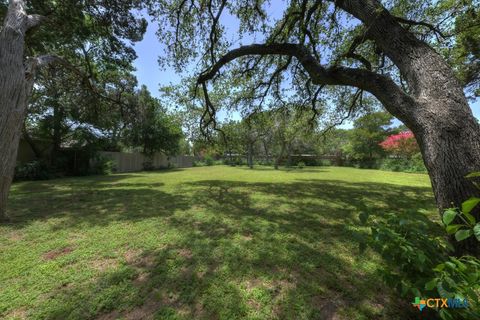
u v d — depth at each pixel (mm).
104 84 10281
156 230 3686
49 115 12430
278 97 7855
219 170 19469
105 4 6551
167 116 13617
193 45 5996
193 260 2680
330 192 7430
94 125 13664
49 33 6805
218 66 5148
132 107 14406
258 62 6473
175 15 5680
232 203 5684
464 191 1727
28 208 5137
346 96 8633
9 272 2410
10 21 4152
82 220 4219
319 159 28422
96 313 1826
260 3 5273
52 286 2166
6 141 4031
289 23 4961
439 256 1325
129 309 1871
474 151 1796
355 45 4047
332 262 2650
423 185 9664
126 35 7422
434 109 2053
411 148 19234
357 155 24547
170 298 2006
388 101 2473
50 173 11719
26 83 4312
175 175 14008
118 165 16875
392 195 7000
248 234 3525
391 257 1406
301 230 3697
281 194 6980
